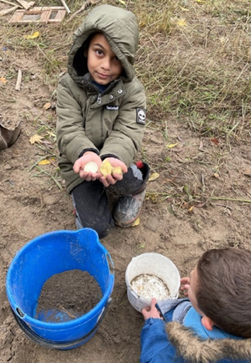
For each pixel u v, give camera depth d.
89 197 1.96
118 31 1.61
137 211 2.08
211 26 3.79
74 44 1.72
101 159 1.82
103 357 1.67
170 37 3.56
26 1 3.90
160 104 2.86
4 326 1.72
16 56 3.20
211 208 2.29
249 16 3.94
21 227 2.09
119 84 1.82
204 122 2.81
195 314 1.37
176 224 2.18
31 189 2.27
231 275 1.18
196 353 1.18
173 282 1.78
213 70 3.23
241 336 1.19
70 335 1.51
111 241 2.07
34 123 2.67
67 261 1.83
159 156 2.55
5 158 2.43
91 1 3.86
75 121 1.92
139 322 1.78
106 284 1.61
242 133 2.77
